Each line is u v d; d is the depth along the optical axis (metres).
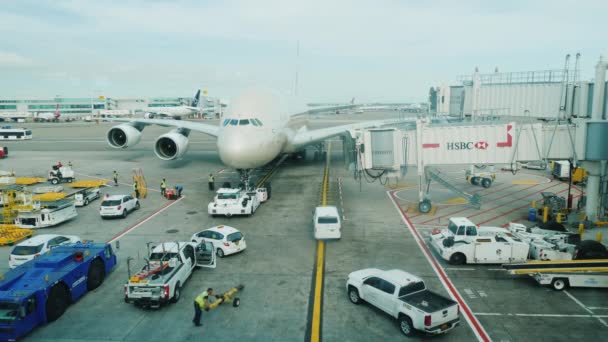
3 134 75.06
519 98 29.92
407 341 11.99
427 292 13.09
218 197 26.06
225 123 29.33
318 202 28.97
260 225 23.64
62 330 12.80
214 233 19.23
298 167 43.50
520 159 24.38
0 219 25.36
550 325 12.87
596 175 22.42
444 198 30.17
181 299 14.83
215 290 15.44
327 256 18.83
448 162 25.62
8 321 12.06
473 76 33.94
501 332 12.48
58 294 13.62
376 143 26.16
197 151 57.69
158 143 38.00
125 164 46.88
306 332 12.55
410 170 42.72
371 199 29.88
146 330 12.76
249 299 14.72
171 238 21.47
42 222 23.19
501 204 28.30
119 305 14.46
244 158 27.36
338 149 59.69
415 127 28.14
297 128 41.56
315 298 14.79
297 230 22.69
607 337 12.17
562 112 26.52
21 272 14.11
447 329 11.99
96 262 16.05
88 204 29.22
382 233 22.09
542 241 18.12
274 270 17.31
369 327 12.82
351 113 183.88
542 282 15.18
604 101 21.94
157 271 14.55
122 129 42.34
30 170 44.03
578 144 22.44
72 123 136.25
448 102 39.53
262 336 12.34
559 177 36.44
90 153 56.84
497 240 18.09
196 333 12.55
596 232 21.72
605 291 15.21
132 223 24.34
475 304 14.27
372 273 14.34
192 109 153.12
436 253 19.16
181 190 31.98
